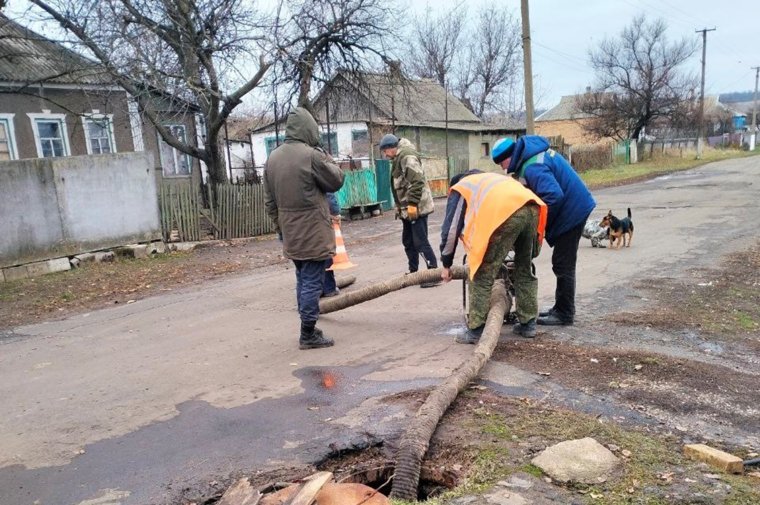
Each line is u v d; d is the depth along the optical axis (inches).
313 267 188.1
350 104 896.9
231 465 120.9
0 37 544.1
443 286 275.1
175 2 541.0
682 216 498.3
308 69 677.9
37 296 313.1
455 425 129.5
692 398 140.6
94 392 165.8
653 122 1737.2
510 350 179.3
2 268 359.6
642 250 350.6
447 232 182.7
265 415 143.9
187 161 850.8
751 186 759.7
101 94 626.8
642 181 970.7
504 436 123.3
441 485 116.4
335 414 142.3
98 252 412.2
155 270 374.9
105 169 414.3
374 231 538.9
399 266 342.0
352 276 316.5
